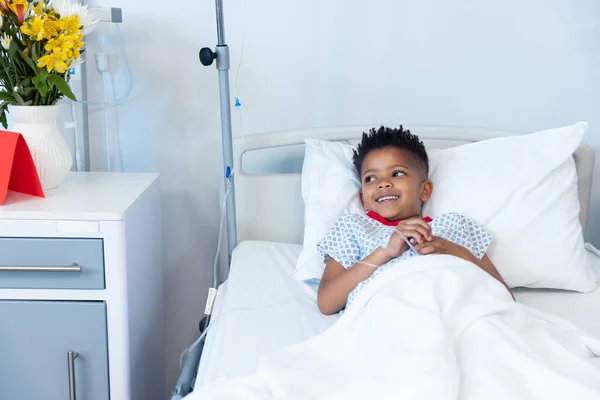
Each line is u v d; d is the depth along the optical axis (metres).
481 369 0.99
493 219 1.50
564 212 1.52
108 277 1.33
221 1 1.50
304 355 1.10
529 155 1.56
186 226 1.91
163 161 1.87
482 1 1.82
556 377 0.97
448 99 1.88
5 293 1.32
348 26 1.82
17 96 1.40
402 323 1.05
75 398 1.37
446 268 1.18
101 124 1.83
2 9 1.36
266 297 1.41
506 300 1.18
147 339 1.58
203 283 1.95
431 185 1.55
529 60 1.86
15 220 1.30
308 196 1.58
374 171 1.47
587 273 1.52
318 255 1.50
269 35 1.81
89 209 1.32
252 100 1.85
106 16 1.68
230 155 1.62
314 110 1.87
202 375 1.13
